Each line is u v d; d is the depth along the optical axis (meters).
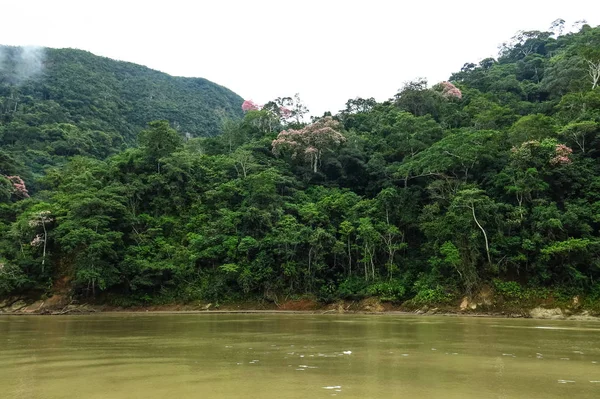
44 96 125.00
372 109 78.62
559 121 45.91
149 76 178.00
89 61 158.75
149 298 45.31
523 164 39.44
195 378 10.93
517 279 36.72
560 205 38.41
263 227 48.28
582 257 34.06
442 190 43.50
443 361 13.46
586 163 39.12
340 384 10.15
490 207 37.34
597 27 78.56
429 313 36.88
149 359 14.05
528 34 97.31
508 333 21.84
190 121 150.88
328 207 48.44
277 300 43.50
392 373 11.52
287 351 15.71
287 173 58.81
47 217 47.22
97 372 11.88
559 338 19.77
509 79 72.56
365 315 36.75
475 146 43.03
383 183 51.72
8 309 43.22
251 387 9.85
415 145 51.47
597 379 10.84
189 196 55.09
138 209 52.66
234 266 44.22
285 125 82.25
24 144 96.44
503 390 9.58
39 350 16.50
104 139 108.81
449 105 67.31
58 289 45.22
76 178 54.72
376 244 43.66
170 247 47.94
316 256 43.88
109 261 45.34
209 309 43.69
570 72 60.03
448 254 37.22
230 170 60.03
